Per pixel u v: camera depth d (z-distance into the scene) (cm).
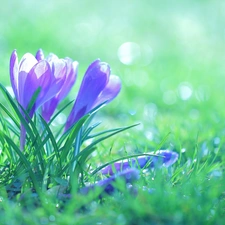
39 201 64
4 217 61
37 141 66
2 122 69
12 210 62
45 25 175
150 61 164
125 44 175
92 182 67
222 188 65
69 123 67
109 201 64
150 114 102
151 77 139
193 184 66
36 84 65
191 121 95
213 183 67
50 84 65
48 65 64
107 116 107
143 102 118
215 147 82
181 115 107
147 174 71
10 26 168
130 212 62
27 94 65
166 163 70
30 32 162
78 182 67
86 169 71
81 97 66
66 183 65
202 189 67
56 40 163
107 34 194
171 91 123
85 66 148
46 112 68
